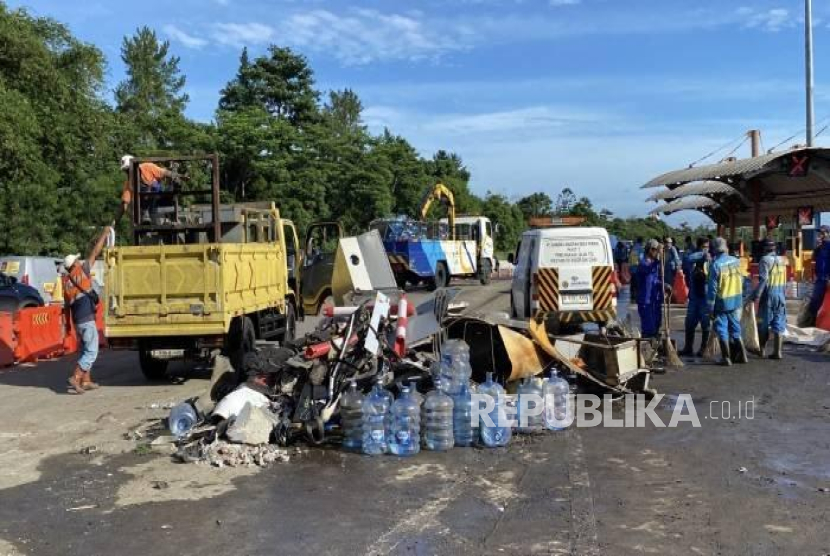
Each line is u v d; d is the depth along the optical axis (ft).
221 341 33.68
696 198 101.19
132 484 19.95
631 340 30.09
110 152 109.19
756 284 38.70
